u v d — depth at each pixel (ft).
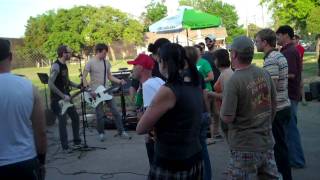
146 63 14.16
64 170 21.18
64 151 24.89
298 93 18.47
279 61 15.55
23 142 9.80
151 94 13.42
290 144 18.95
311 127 27.91
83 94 26.43
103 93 26.96
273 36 15.78
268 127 11.89
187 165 9.80
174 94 9.59
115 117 27.91
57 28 148.97
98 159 22.91
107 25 151.53
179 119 9.70
